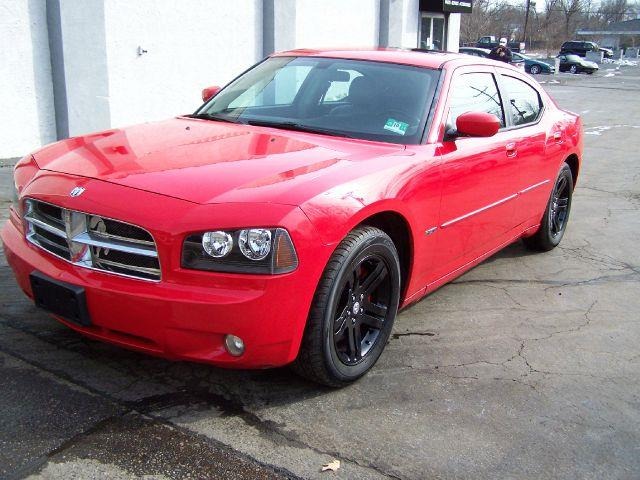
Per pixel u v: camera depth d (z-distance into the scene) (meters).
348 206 2.98
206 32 10.70
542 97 5.59
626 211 7.72
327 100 4.12
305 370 3.11
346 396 3.24
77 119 8.88
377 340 3.47
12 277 4.36
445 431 3.02
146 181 2.95
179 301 2.67
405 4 17.91
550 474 2.77
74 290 2.84
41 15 8.37
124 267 2.83
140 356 3.45
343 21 14.44
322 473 2.66
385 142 3.74
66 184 3.02
